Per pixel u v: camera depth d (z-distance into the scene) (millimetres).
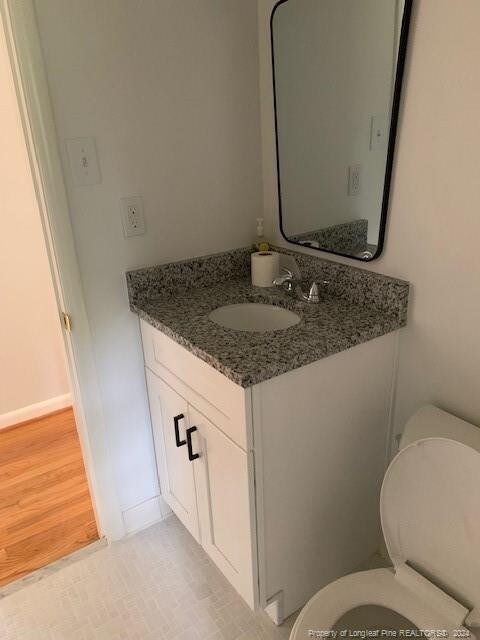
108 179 1453
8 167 2227
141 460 1814
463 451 1020
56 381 2686
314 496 1391
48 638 1481
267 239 1819
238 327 1553
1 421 2566
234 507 1316
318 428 1310
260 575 1351
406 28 1133
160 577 1671
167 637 1469
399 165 1262
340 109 1359
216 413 1271
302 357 1175
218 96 1574
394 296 1346
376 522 1631
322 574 1527
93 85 1356
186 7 1437
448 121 1121
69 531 1896
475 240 1141
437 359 1315
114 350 1627
